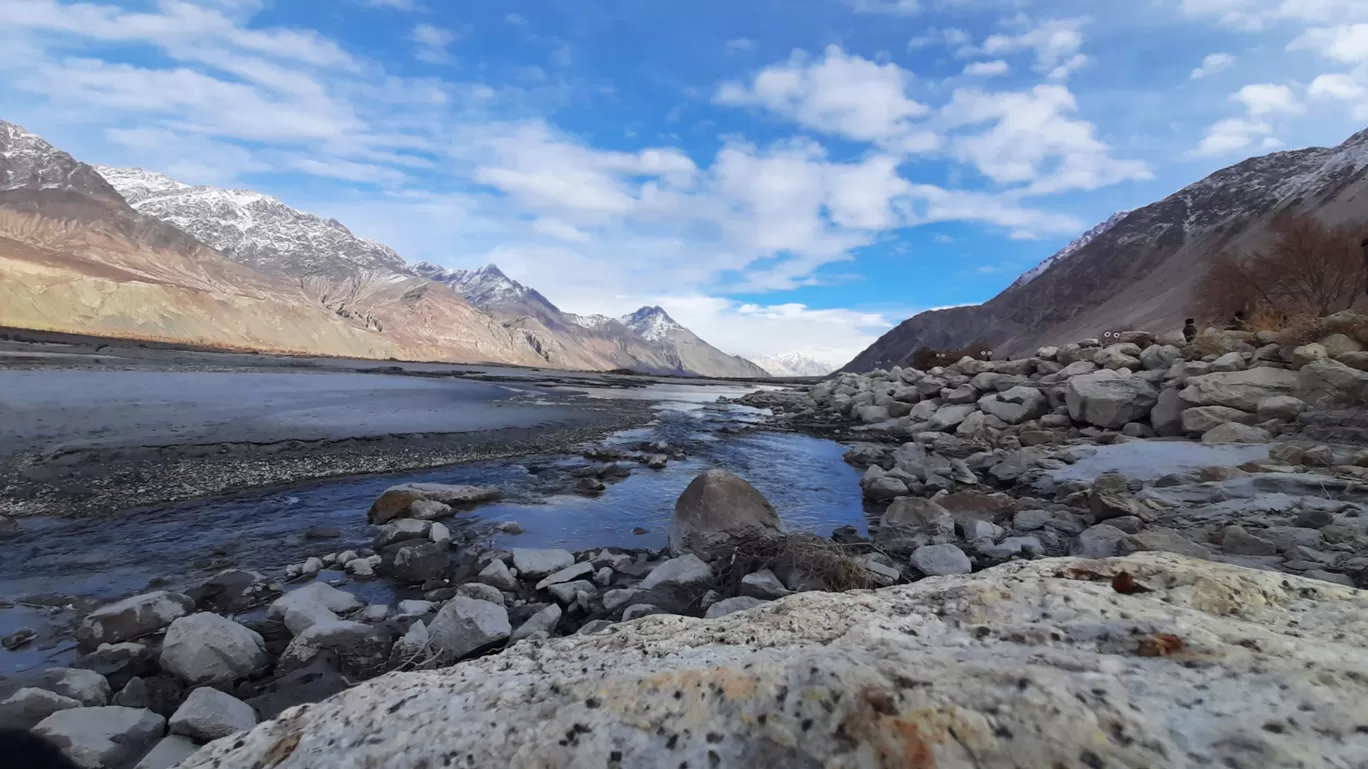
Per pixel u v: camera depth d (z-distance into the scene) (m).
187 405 19.31
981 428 20.64
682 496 9.00
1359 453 11.39
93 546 8.24
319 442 15.56
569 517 10.86
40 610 6.19
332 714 1.78
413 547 8.27
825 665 1.53
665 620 2.39
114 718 3.86
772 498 13.02
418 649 5.31
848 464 17.45
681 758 1.35
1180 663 1.50
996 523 10.54
